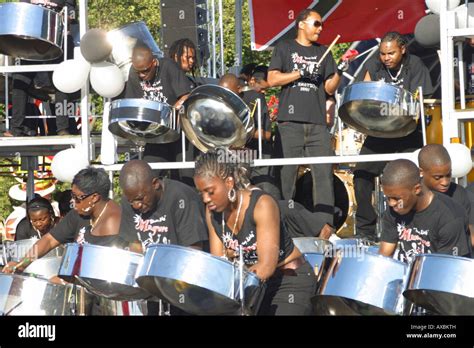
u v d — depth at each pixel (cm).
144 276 539
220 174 539
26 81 898
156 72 788
